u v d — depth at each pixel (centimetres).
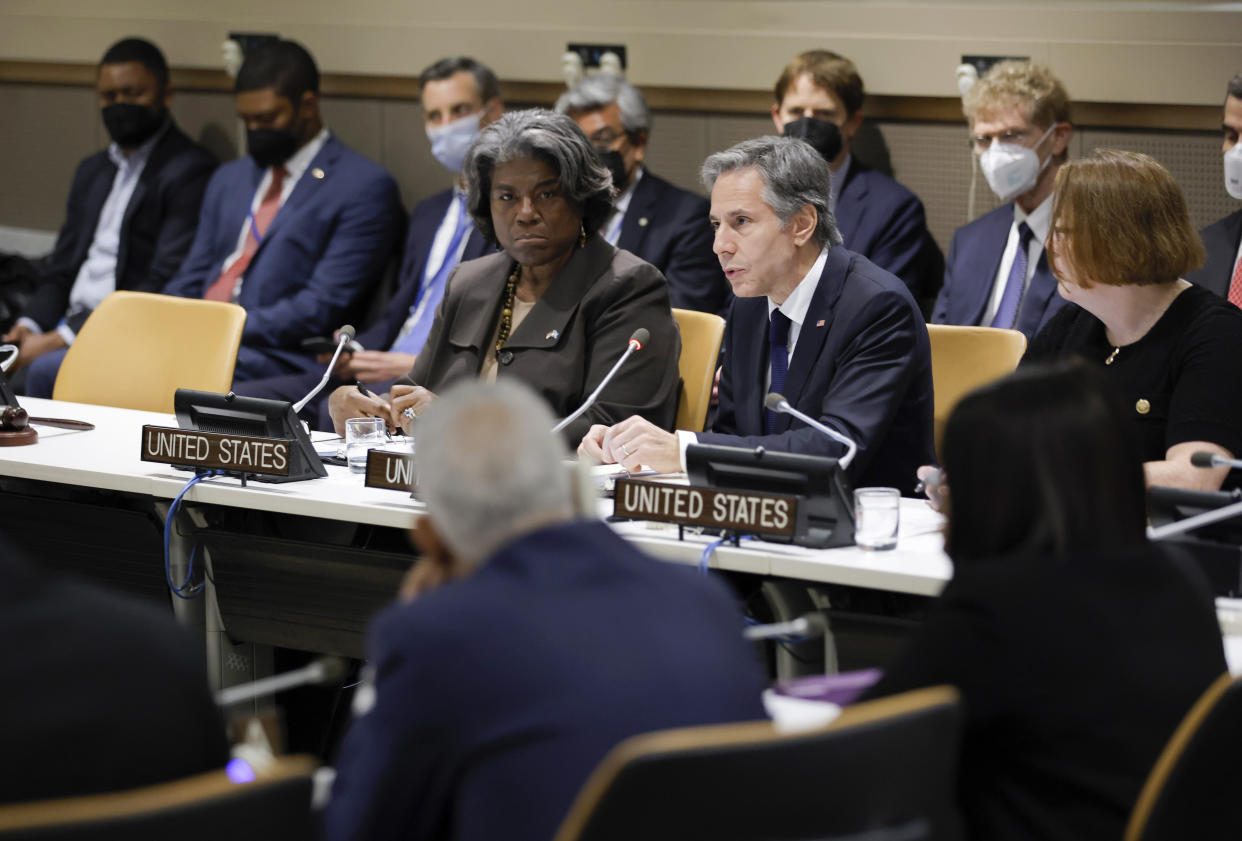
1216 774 399
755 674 391
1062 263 747
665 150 1418
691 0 1376
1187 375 723
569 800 353
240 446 734
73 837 315
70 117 1664
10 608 362
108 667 358
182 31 1580
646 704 362
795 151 804
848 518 636
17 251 1714
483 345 910
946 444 439
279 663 845
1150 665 407
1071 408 424
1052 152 1141
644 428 752
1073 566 415
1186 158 1230
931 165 1314
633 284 887
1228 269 1084
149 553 777
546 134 867
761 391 846
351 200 1384
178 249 1489
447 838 372
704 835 339
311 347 1239
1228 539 585
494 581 379
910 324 804
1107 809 404
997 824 413
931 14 1285
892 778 361
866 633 610
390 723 365
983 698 405
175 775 362
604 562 387
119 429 881
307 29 1530
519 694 359
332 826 378
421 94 1365
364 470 772
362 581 719
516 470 391
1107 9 1227
